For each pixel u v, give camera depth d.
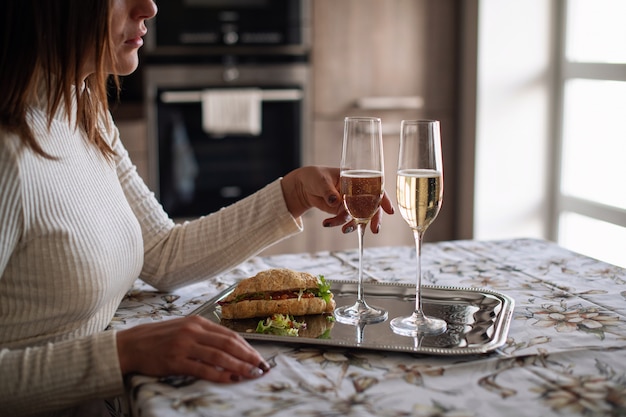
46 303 1.07
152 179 3.34
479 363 0.97
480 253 1.58
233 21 3.32
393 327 1.08
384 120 3.54
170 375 0.95
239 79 3.36
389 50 3.49
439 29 3.53
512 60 3.44
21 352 0.96
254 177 3.48
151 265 1.37
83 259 1.08
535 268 1.45
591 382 0.91
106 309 1.18
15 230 1.00
